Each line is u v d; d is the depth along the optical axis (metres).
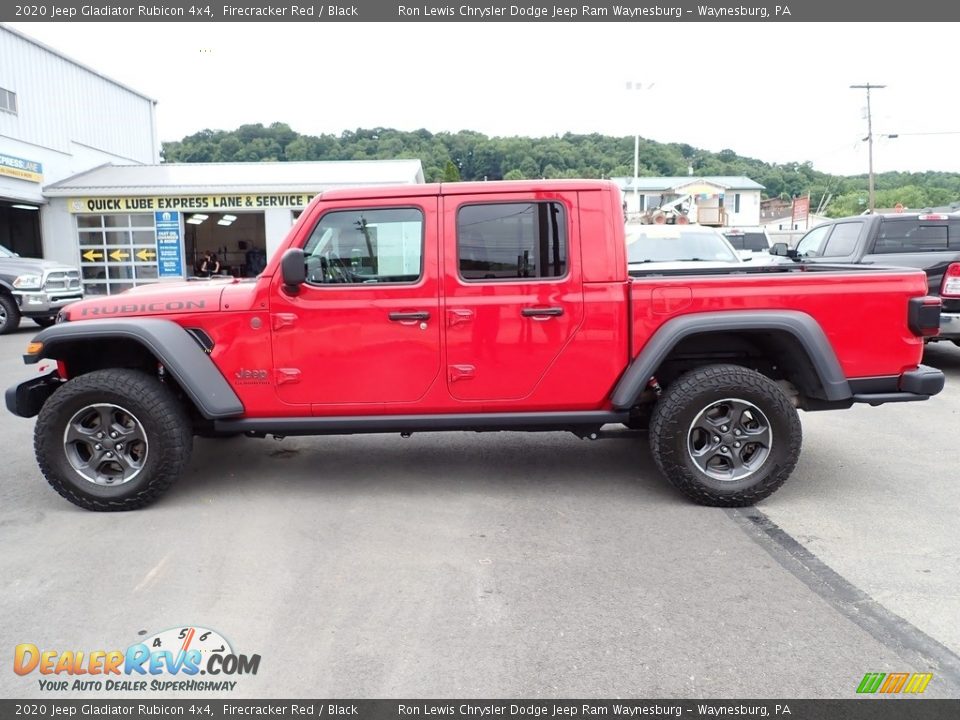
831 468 5.21
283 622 3.13
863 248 8.62
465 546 3.90
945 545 3.85
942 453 5.55
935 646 2.90
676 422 4.29
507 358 4.38
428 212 4.33
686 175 68.81
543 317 4.35
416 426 4.46
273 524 4.23
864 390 4.45
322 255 4.39
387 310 4.35
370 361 4.39
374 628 3.07
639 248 9.15
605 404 4.50
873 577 3.49
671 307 4.33
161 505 4.56
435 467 5.29
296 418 4.47
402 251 4.36
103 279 22.38
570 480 4.98
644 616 3.14
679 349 4.71
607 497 4.64
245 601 3.31
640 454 5.57
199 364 4.35
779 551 3.79
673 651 2.88
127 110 27.20
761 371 4.79
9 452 5.86
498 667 2.79
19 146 20.66
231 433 4.65
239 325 4.38
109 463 4.50
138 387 4.32
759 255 12.26
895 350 4.40
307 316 4.36
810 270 5.30
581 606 3.23
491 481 4.97
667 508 4.43
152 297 4.46
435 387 4.41
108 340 4.54
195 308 4.39
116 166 25.05
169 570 3.63
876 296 4.35
